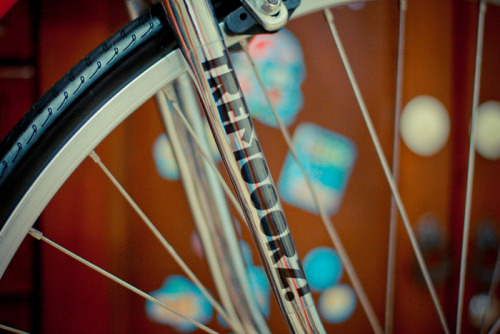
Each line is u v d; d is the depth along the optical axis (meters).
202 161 0.76
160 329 0.95
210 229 0.77
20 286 0.90
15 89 0.89
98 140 0.62
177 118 0.74
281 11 0.61
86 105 0.62
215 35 0.59
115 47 0.62
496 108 1.04
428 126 1.02
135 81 0.62
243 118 0.60
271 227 0.60
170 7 0.59
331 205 1.00
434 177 1.03
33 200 0.62
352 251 1.01
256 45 0.93
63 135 0.62
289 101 0.96
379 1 0.98
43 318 0.90
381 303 1.03
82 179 0.90
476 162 1.05
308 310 0.61
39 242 0.90
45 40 0.87
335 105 0.98
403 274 1.03
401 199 1.02
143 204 0.93
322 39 0.96
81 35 0.88
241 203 0.61
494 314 1.06
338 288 1.01
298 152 0.97
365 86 0.99
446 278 1.04
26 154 0.61
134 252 0.93
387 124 1.00
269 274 0.61
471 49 1.02
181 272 0.95
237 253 0.78
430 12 1.00
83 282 0.92
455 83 1.02
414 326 1.04
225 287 0.78
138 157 0.92
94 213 0.91
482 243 1.06
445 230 1.04
